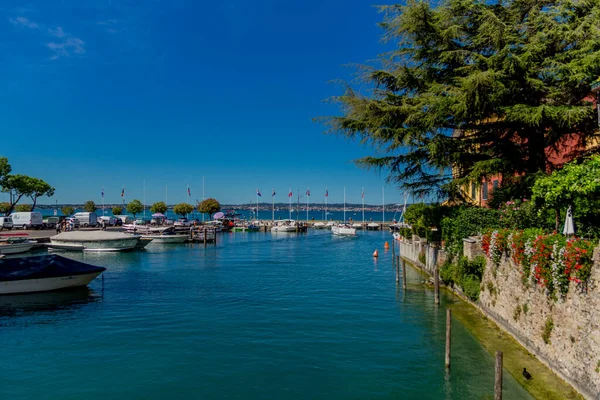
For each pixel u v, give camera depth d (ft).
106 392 39.37
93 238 149.69
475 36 70.54
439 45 72.95
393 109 71.20
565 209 44.80
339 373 43.01
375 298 75.46
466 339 49.78
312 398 38.01
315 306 70.13
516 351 44.09
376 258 139.74
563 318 36.14
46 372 43.70
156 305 71.56
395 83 77.82
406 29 71.87
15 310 68.33
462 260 64.28
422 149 76.48
